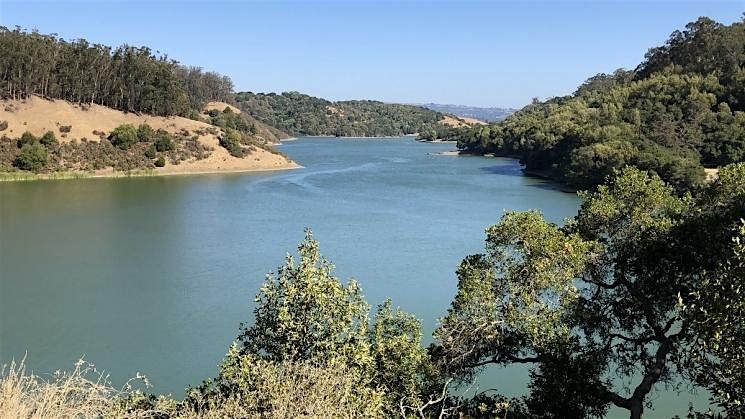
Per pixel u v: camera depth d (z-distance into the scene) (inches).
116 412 420.5
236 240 2153.1
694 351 451.2
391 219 2628.0
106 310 1350.9
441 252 1959.9
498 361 646.5
